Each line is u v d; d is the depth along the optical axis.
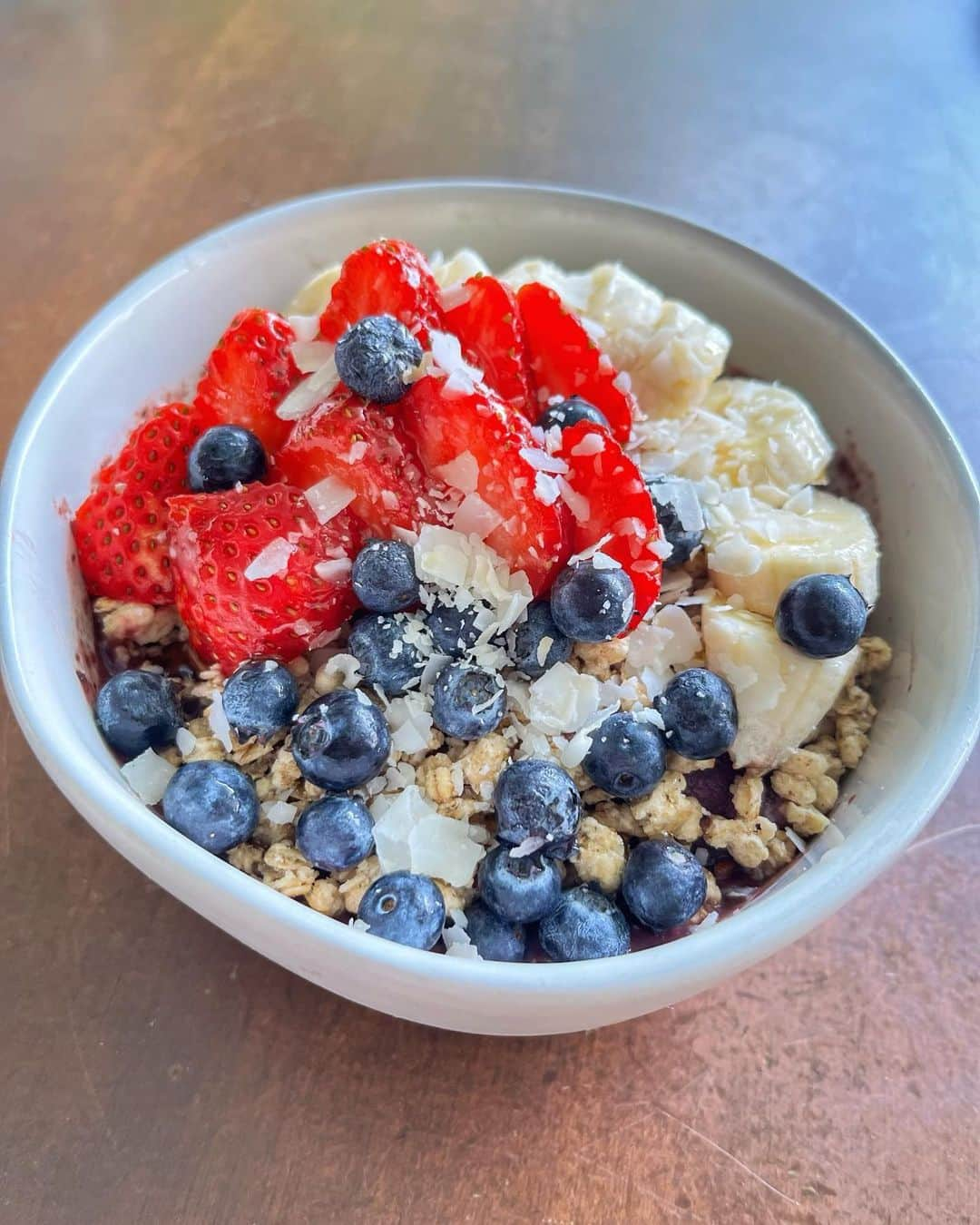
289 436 0.21
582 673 0.19
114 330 0.22
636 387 0.24
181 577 0.20
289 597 0.19
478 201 0.25
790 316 0.24
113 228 0.32
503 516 0.19
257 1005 0.18
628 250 0.25
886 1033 0.19
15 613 0.18
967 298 0.32
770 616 0.21
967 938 0.20
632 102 0.38
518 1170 0.17
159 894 0.20
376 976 0.15
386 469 0.19
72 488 0.21
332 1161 0.17
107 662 0.21
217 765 0.18
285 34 0.40
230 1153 0.17
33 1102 0.18
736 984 0.19
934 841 0.21
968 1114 0.18
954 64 0.41
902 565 0.21
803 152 0.36
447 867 0.18
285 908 0.15
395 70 0.38
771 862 0.19
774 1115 0.18
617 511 0.19
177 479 0.21
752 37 0.41
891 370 0.22
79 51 0.38
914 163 0.36
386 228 0.25
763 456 0.23
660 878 0.18
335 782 0.18
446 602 0.19
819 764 0.19
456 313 0.21
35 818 0.21
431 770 0.19
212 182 0.33
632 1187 0.17
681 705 0.19
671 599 0.21
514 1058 0.18
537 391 0.22
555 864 0.18
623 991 0.15
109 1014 0.18
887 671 0.21
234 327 0.21
